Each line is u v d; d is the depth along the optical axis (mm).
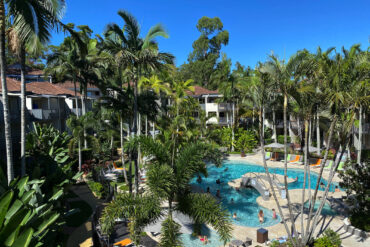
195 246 12562
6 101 9977
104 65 23203
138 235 10086
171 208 10211
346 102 10164
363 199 13062
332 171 10953
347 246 11695
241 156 34062
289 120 39344
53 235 8398
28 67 40125
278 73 10406
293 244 10828
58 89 31797
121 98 16750
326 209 16703
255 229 14352
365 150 26578
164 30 14227
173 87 27922
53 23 10523
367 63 10469
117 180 22516
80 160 23969
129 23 14297
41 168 14195
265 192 19188
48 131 20062
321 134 39469
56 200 10664
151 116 17812
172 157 10477
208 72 58156
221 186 23328
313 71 10625
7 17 9820
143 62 14398
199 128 32688
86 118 23922
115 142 29609
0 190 8203
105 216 9125
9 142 10156
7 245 5812
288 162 30438
